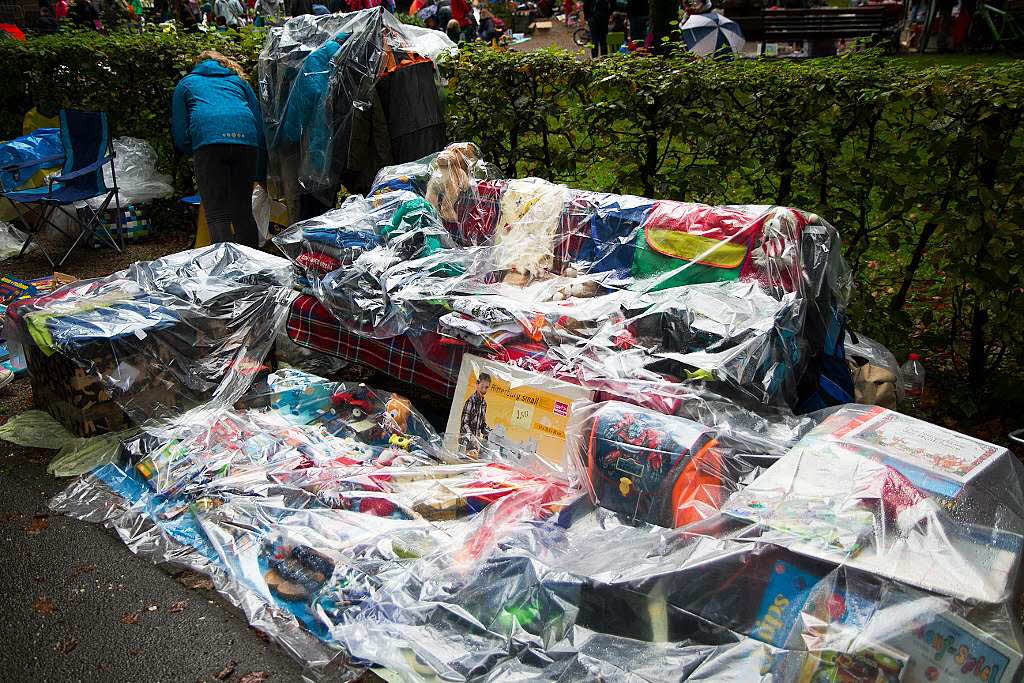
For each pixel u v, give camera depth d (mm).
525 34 19859
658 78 4734
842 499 2273
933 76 3928
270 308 4281
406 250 4301
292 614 2801
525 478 3230
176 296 4121
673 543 2412
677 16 7438
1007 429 3926
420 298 3850
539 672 2387
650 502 2791
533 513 2934
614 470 2883
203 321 4059
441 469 3342
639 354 3332
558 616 2471
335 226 4395
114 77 7484
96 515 3426
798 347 3236
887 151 4176
